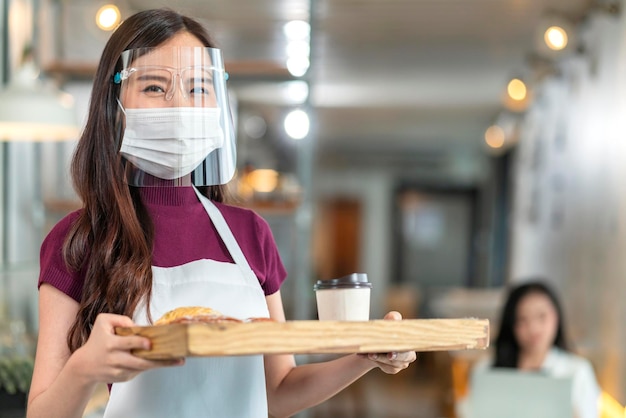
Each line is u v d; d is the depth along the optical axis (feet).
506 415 8.78
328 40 17.39
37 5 11.85
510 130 25.13
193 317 3.26
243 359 3.91
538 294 10.92
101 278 3.67
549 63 18.07
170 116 3.76
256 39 16.49
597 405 10.68
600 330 13.76
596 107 14.47
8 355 8.81
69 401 3.09
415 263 45.21
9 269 9.61
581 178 15.88
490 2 14.48
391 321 3.19
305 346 3.01
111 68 3.85
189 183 3.94
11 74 11.12
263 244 4.29
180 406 3.77
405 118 28.55
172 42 3.88
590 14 14.79
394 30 16.51
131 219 3.74
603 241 13.70
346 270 46.26
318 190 44.04
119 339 2.96
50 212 12.21
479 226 44.29
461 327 3.35
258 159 19.83
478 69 20.22
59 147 12.55
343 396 25.32
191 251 3.96
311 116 11.97
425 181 43.88
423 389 26.81
